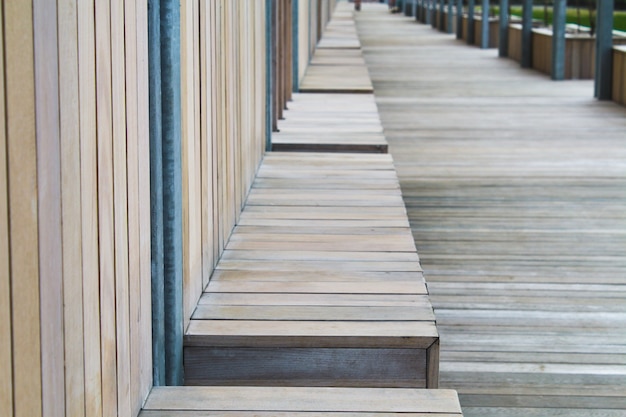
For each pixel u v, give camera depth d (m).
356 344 2.39
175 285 2.29
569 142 7.72
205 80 2.70
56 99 1.45
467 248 4.61
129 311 1.94
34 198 1.37
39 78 1.37
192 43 2.47
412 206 5.47
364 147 5.05
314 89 7.73
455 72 13.71
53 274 1.46
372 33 23.19
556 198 5.70
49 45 1.41
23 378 1.35
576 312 3.73
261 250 3.12
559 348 3.36
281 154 4.86
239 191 3.55
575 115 9.30
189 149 2.44
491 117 9.18
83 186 1.60
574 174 6.40
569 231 4.95
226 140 3.17
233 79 3.33
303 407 2.01
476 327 3.55
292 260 3.02
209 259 2.83
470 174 6.39
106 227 1.75
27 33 1.32
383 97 10.83
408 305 2.61
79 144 1.57
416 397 2.06
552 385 3.06
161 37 2.19
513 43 15.77
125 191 1.89
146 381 2.10
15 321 1.32
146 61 2.08
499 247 4.64
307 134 5.37
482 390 3.01
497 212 5.35
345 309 2.58
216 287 2.75
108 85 1.74
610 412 2.88
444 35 22.50
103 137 1.71
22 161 1.32
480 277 4.16
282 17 6.13
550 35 13.16
